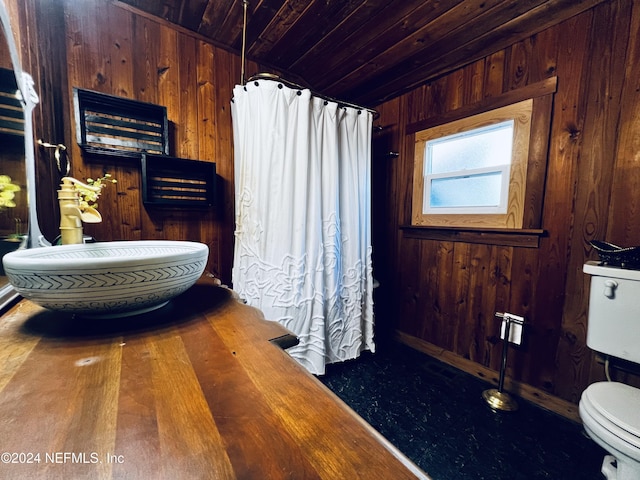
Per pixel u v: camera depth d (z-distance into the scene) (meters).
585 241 1.35
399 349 2.12
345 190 1.79
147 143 1.60
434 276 2.00
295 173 1.56
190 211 1.79
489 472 1.11
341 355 1.82
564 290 1.42
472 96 1.76
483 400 1.54
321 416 0.34
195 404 0.36
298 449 0.29
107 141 1.49
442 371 1.83
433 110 1.99
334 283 1.72
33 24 1.05
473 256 1.78
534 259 1.52
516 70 1.56
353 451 0.30
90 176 1.47
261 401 0.37
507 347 1.54
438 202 2.00
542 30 1.46
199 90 1.77
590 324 1.22
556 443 1.26
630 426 0.84
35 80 1.05
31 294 0.51
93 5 1.44
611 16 1.25
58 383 0.39
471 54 1.72
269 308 1.53
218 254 1.90
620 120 1.24
